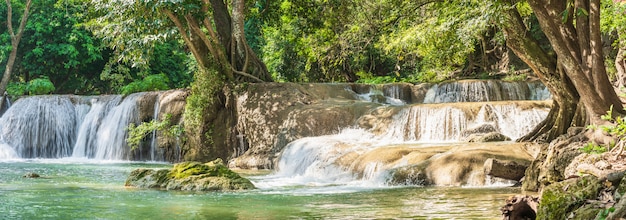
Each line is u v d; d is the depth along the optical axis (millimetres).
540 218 7523
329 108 23656
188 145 26891
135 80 40188
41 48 39938
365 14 22984
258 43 42938
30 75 41656
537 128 17156
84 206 11766
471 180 14781
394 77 38281
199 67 27000
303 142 20703
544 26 13328
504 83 27656
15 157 30125
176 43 44844
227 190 14461
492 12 14219
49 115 30906
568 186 7680
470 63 34969
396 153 16828
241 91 26047
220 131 26422
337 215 10414
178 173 15062
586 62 13086
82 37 40594
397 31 21750
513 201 8391
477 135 19594
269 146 24266
